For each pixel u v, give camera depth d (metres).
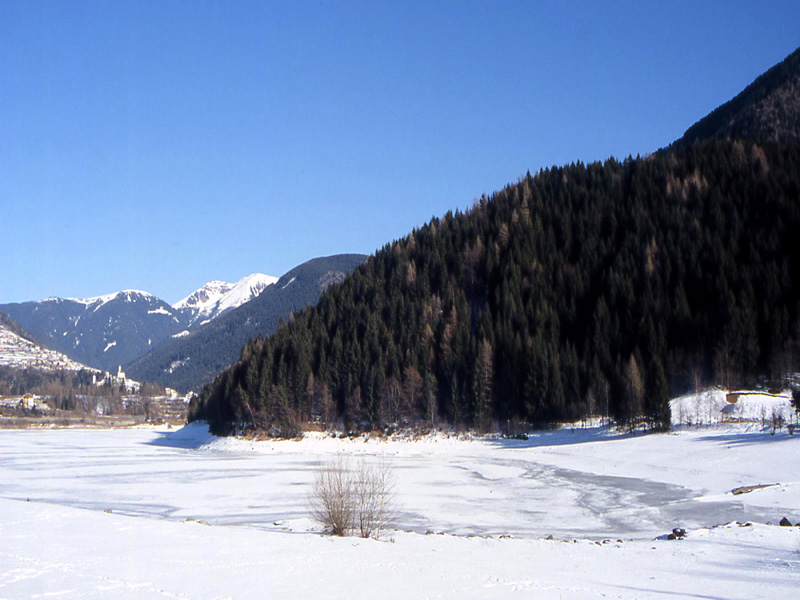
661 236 128.12
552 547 25.52
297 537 25.14
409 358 111.06
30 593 16.08
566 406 98.94
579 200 159.88
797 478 46.50
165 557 20.55
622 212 145.75
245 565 19.61
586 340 108.06
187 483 56.78
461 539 27.41
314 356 121.12
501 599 16.22
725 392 92.44
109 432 193.62
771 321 99.81
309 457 85.06
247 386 115.31
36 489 53.84
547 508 42.09
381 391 103.94
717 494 44.62
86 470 70.25
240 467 71.31
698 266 115.25
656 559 23.00
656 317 107.62
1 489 54.06
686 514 38.25
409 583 17.73
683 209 137.25
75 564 19.34
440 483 54.69
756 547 25.11
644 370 90.75
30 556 20.33
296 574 18.55
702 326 103.25
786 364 95.06
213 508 42.53
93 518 28.92
